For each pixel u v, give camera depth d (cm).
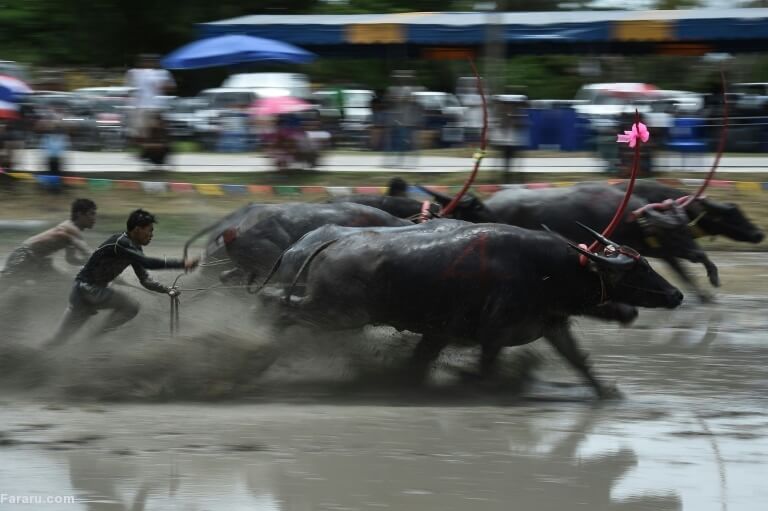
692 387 1159
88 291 1170
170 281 1514
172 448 890
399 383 1146
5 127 2539
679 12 2889
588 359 1229
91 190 2438
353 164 2767
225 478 818
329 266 1087
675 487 818
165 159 2608
